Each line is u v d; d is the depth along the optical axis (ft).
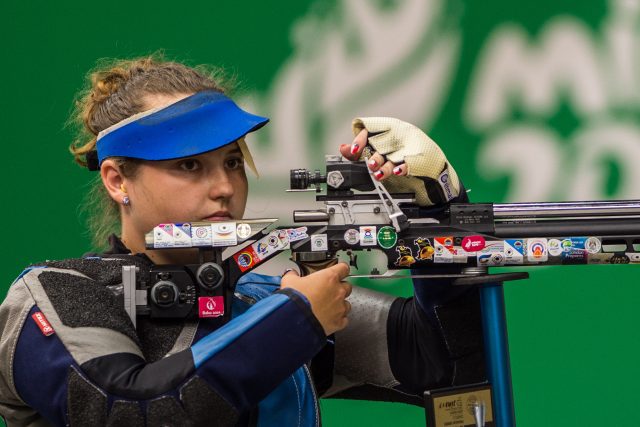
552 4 36.06
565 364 37.40
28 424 17.33
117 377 15.39
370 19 35.99
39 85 36.63
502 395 18.22
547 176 36.24
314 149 35.86
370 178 17.81
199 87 18.26
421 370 20.68
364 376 21.04
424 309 20.10
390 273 17.61
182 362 15.34
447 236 17.52
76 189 36.76
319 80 35.99
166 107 17.49
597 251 17.67
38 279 16.76
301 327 15.87
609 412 37.29
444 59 36.06
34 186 36.78
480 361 19.99
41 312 16.22
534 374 37.40
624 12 36.22
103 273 17.33
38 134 36.73
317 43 35.99
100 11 36.45
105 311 16.43
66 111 36.60
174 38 36.35
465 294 19.90
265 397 16.40
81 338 15.84
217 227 16.90
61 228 36.76
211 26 36.22
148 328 17.06
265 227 17.11
